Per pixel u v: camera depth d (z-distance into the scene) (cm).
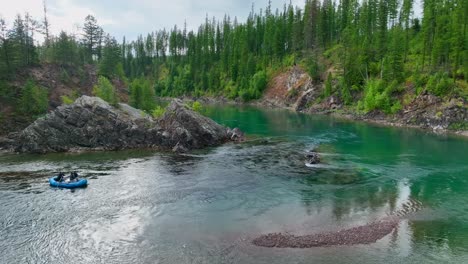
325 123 10675
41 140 6619
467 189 4438
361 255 2859
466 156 6200
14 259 2827
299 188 4488
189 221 3512
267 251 2925
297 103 14638
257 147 7025
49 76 11269
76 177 4650
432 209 3803
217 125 7906
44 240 3130
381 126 9988
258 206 3894
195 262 2762
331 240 3103
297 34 17100
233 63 19812
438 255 2858
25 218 3569
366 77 12612
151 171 5247
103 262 2780
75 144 6769
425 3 13188
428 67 11144
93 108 7038
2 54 9512
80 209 3803
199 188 4484
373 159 5991
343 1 16950
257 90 17950
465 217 3584
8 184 4609
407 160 5925
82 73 12619
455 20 11306
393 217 3591
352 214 3669
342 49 14375
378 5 14338
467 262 2752
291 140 7806
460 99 9319
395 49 11181
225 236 3194
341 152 6550
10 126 8044
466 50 10119
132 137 7000
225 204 3956
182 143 6894
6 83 9162
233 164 5656
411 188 4484
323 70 14900
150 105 10262
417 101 10231
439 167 5475
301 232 3269
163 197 4166
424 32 11450
